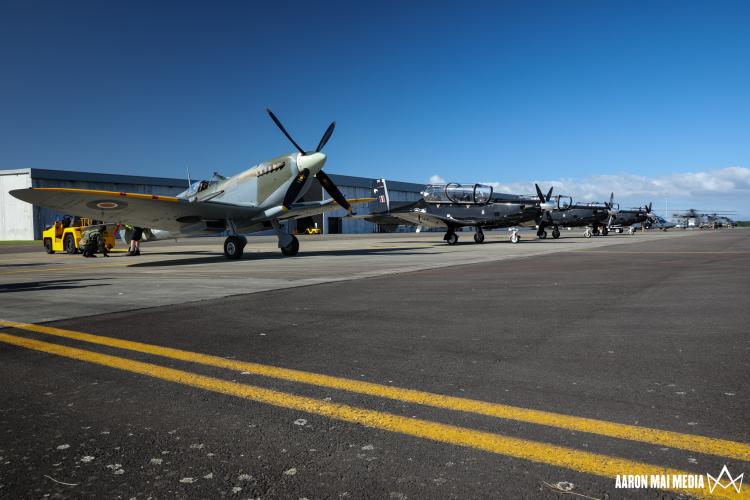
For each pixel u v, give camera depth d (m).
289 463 1.90
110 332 4.35
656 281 7.79
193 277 9.41
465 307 5.52
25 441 2.12
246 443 2.08
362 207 67.25
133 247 18.91
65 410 2.48
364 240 37.25
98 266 13.17
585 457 1.91
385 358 3.40
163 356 3.51
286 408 2.48
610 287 7.13
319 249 21.28
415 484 1.73
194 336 4.16
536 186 25.66
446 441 2.07
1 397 2.68
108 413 2.43
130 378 3.00
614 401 2.49
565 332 4.14
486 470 1.83
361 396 2.64
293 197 15.55
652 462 1.86
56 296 6.77
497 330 4.26
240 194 16.36
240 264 13.09
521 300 6.00
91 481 1.78
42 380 2.98
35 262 15.20
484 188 25.05
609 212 39.16
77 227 20.22
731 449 1.95
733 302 5.61
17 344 3.92
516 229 26.27
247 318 4.98
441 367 3.16
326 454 1.97
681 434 2.09
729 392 2.59
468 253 16.73
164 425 2.28
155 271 11.08
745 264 11.01
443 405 2.49
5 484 1.75
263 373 3.08
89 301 6.25
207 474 1.82
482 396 2.60
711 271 9.38
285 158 15.55
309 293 6.86
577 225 34.50
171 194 50.00
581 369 3.05
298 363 3.30
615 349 3.53
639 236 36.47
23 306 5.87
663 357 3.29
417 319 4.83
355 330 4.34
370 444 2.06
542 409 2.40
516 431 2.15
